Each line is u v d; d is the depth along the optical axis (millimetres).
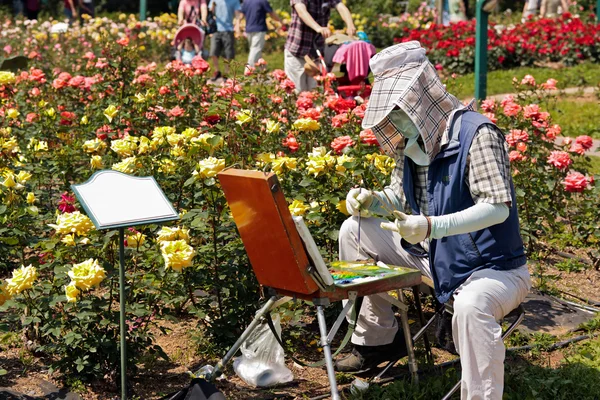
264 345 5730
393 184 5598
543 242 8695
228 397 5488
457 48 22344
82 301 5516
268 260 4832
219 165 5816
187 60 20188
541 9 30375
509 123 8797
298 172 6727
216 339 6055
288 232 4598
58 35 23078
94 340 5465
